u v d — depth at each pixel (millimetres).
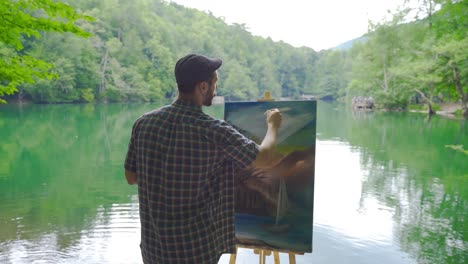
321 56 91188
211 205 1297
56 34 34875
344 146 10242
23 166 7367
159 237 1256
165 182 1244
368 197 5172
